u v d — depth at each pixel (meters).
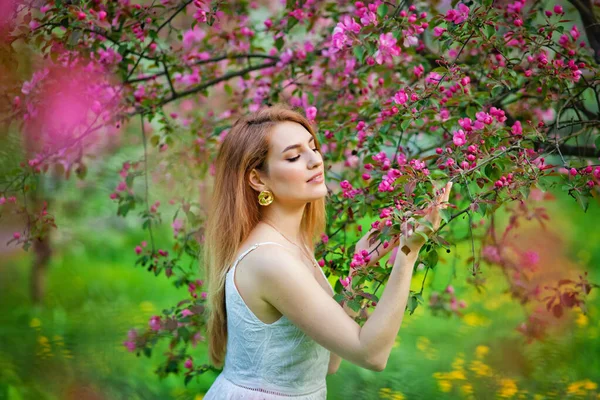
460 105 2.55
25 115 2.91
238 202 1.98
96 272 6.68
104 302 5.79
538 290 3.44
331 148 3.15
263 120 2.00
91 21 2.63
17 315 5.37
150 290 6.21
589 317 4.51
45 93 2.88
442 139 3.04
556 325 4.47
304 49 3.39
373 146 2.56
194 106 4.38
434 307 3.65
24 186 3.06
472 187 2.98
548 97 2.51
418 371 4.04
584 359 4.09
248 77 3.51
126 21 3.11
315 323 1.78
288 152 1.93
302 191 1.93
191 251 3.21
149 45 2.93
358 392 3.82
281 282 1.82
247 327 1.91
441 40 2.33
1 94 2.91
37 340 4.62
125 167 3.47
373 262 2.16
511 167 1.97
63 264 6.81
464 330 4.65
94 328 4.99
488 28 2.23
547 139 2.27
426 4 3.35
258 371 1.92
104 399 3.94
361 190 2.41
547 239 5.80
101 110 3.05
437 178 1.83
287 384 1.93
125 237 7.57
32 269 5.82
